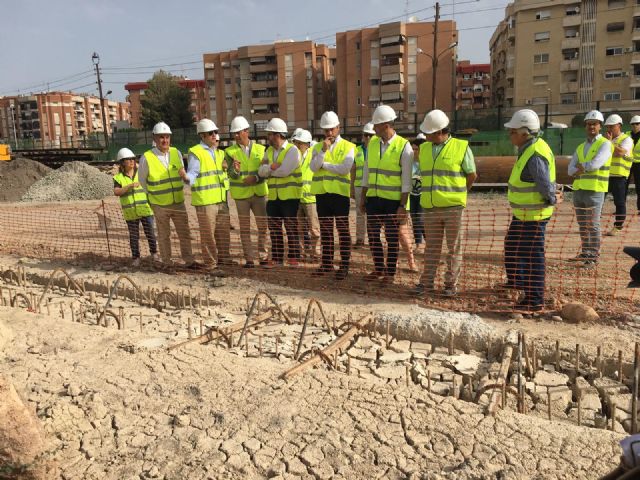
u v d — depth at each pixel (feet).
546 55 149.69
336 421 10.58
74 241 33.78
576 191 23.15
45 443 9.23
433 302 18.94
